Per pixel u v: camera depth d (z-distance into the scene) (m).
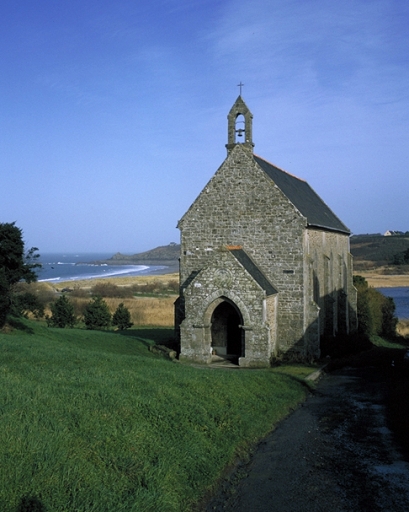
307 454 14.62
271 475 13.07
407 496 11.91
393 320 54.19
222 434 14.62
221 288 28.38
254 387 20.42
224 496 11.81
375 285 110.88
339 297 41.69
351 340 37.22
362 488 12.34
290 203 30.22
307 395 22.22
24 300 52.31
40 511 8.36
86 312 51.72
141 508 9.63
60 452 10.27
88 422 12.19
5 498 8.47
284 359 29.64
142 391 16.03
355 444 15.52
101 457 10.92
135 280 133.75
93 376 17.55
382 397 21.89
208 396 17.22
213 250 31.98
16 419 11.40
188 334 29.09
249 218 31.16
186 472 11.85
